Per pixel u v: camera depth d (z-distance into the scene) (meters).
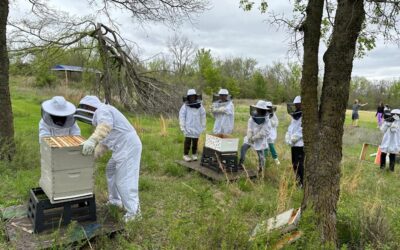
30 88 21.14
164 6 9.84
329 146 3.26
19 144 6.57
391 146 8.54
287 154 8.73
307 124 3.36
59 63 12.09
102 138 3.56
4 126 6.23
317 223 3.25
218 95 8.09
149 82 15.19
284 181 5.34
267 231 3.02
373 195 6.01
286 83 43.47
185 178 6.50
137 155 4.04
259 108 6.32
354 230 3.82
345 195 5.43
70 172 3.43
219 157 6.43
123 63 13.57
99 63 12.68
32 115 13.40
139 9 9.88
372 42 3.72
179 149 8.99
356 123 21.02
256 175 6.54
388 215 4.30
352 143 14.16
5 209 4.05
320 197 3.29
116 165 4.03
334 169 3.28
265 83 44.03
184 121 7.52
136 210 3.96
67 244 3.07
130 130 4.03
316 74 3.29
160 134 11.24
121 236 3.33
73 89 18.73
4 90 6.19
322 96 3.33
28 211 3.73
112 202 4.38
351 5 3.06
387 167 9.18
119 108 14.42
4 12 6.07
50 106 4.07
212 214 2.83
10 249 2.93
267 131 6.50
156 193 5.31
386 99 45.84
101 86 13.58
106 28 12.56
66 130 4.40
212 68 37.06
